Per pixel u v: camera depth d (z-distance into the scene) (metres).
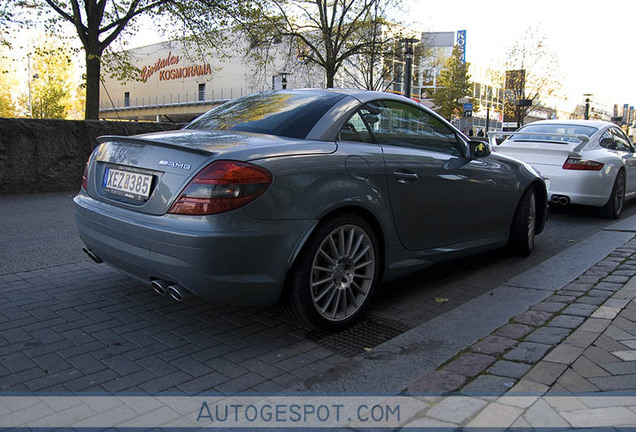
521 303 3.90
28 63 45.25
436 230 4.12
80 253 5.31
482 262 5.29
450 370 2.76
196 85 64.31
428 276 4.81
